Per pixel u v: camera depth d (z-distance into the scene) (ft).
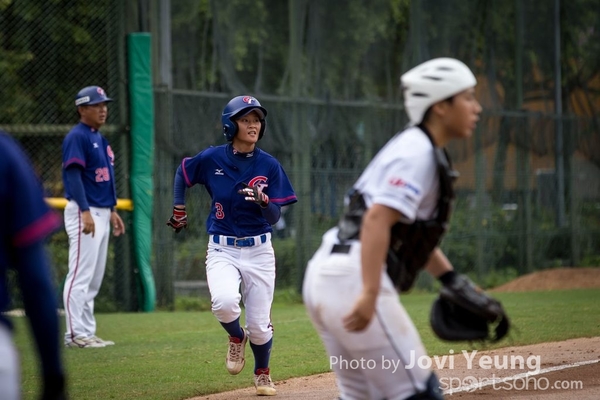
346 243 41.39
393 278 41.34
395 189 39.11
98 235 103.14
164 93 149.48
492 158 189.78
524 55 196.24
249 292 73.05
